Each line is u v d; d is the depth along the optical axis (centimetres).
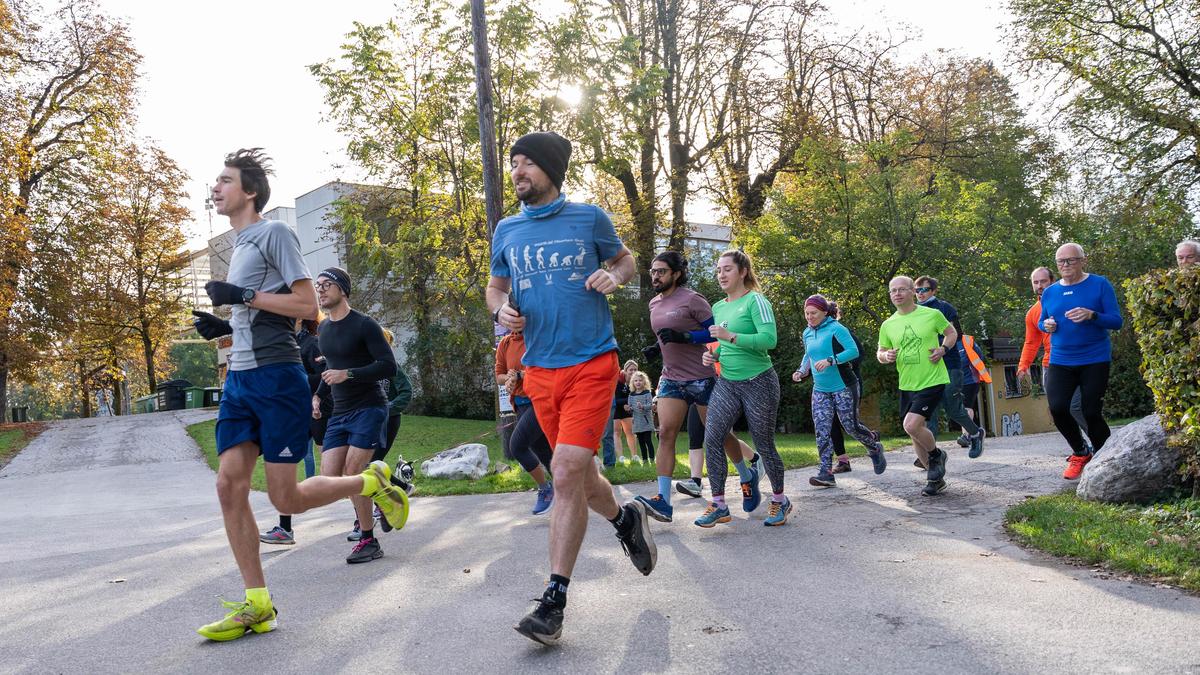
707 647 329
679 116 2700
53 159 3108
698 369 618
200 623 398
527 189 371
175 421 2614
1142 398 2875
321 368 733
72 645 369
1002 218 2453
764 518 626
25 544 691
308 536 658
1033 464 841
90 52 3117
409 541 611
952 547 499
